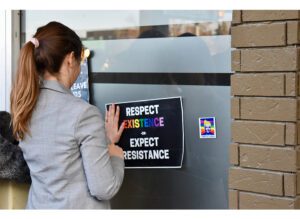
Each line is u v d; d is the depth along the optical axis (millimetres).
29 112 1944
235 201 2104
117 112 2656
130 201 2680
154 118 2580
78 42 2031
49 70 1974
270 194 2016
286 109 1957
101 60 2742
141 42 2625
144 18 2615
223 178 2414
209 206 2461
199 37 2453
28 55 1941
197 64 2461
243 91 2064
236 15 2072
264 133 2016
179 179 2537
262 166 2027
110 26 2717
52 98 1948
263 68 2008
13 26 2912
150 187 2621
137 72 2631
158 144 2574
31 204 2014
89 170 1889
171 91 2537
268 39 1990
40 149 1938
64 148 1902
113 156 2096
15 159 2195
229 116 2379
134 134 2631
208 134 2443
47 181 1948
